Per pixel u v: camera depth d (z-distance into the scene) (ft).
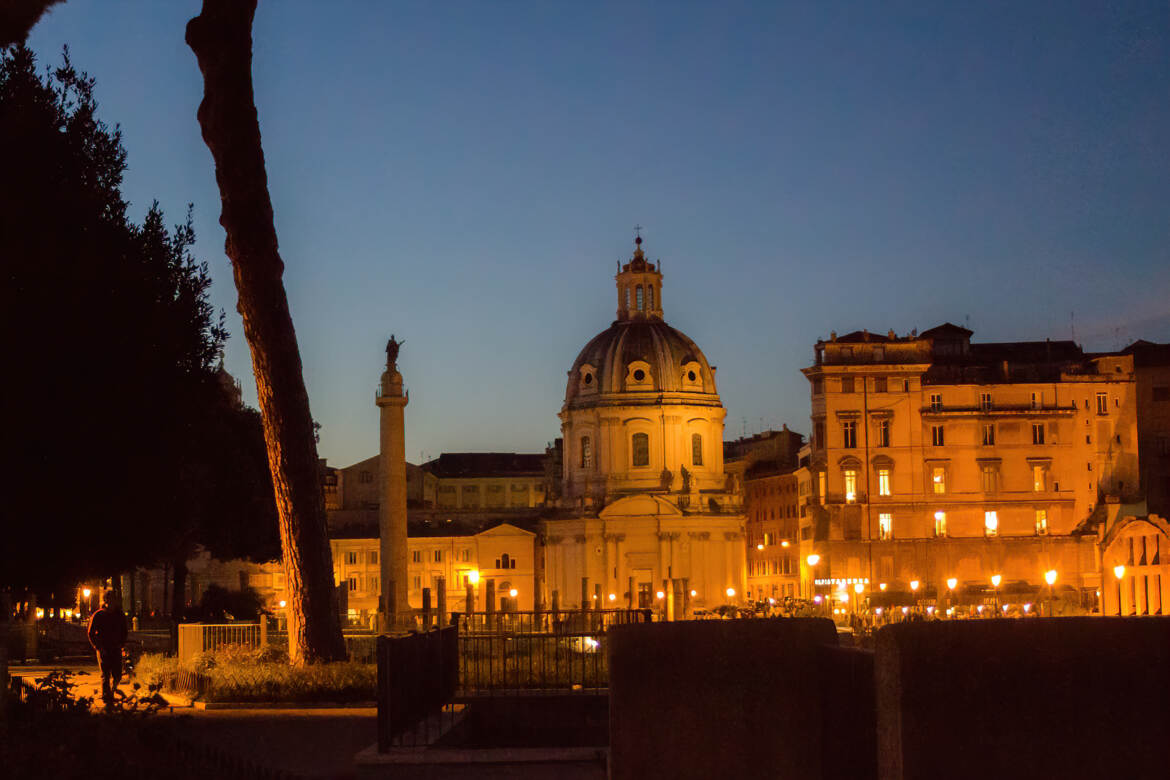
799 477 498.69
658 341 528.63
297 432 114.11
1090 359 449.48
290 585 115.34
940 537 430.61
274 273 112.47
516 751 69.97
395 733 72.13
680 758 53.26
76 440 95.91
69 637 248.93
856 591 395.96
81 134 100.73
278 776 62.64
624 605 451.12
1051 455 437.17
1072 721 43.09
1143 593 250.37
